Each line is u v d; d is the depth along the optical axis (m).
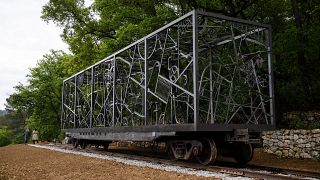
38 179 8.87
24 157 16.05
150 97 15.09
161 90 13.38
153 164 11.42
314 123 15.38
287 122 17.16
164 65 15.13
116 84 16.77
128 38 19.70
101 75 19.58
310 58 17.38
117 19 22.38
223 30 13.71
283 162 12.85
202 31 12.55
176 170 9.80
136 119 15.37
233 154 12.59
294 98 17.56
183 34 13.13
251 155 11.93
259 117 12.77
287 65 17.48
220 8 18.58
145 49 14.02
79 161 12.70
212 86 12.85
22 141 45.81
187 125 10.98
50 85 43.00
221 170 9.44
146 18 19.50
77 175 9.21
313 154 13.08
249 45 15.55
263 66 13.65
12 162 14.02
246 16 19.09
